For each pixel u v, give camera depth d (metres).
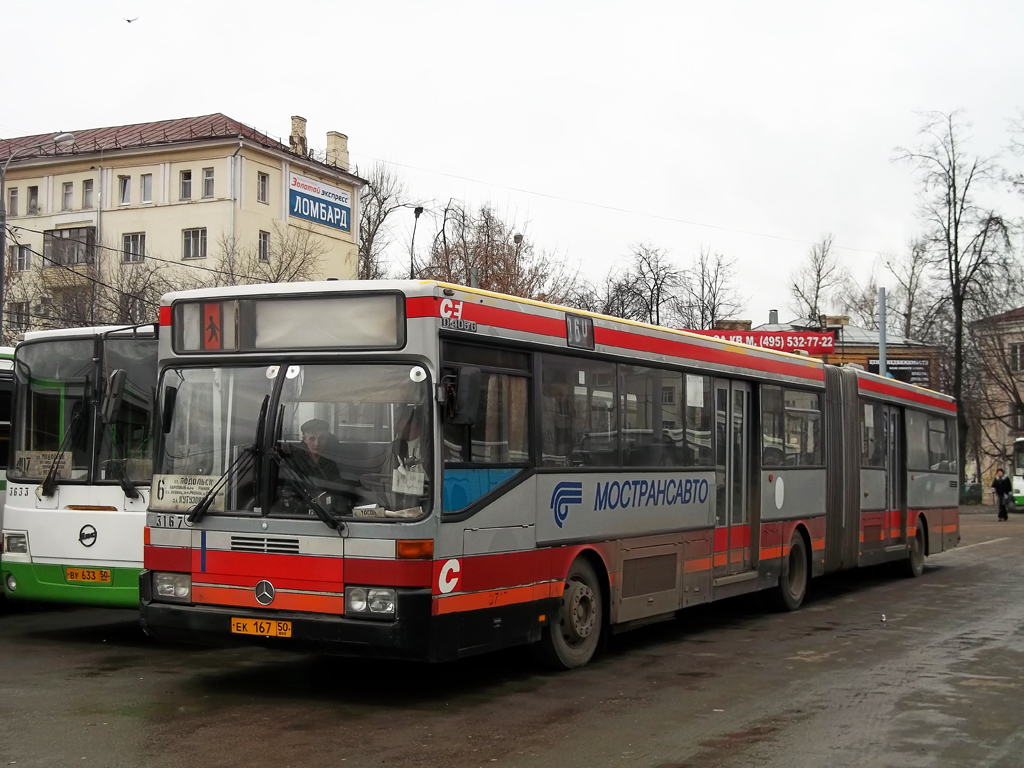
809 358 15.21
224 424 8.20
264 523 7.90
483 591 8.19
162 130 52.53
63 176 52.38
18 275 42.06
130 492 10.59
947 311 47.69
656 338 11.03
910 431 19.12
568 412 9.48
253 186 50.16
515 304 8.79
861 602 15.17
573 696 8.45
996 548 26.08
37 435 11.13
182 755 6.54
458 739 7.03
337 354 7.95
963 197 45.34
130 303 34.00
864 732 7.35
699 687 8.86
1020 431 57.25
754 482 13.17
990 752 6.86
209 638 8.00
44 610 13.45
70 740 6.90
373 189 58.41
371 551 7.61
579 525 9.54
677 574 11.23
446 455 7.86
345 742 6.90
